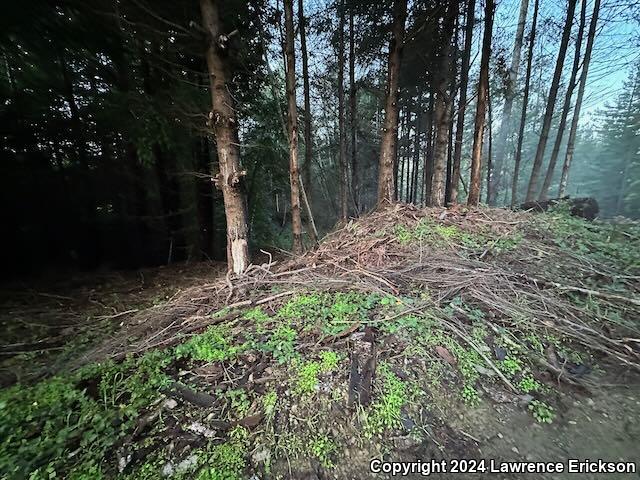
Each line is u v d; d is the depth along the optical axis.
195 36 3.95
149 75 5.72
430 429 1.99
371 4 9.13
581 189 22.95
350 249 4.52
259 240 10.56
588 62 9.52
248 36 6.93
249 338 2.72
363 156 19.27
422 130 17.33
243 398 2.12
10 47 3.62
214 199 9.04
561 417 2.07
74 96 5.69
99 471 1.65
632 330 2.71
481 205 6.04
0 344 3.11
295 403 2.11
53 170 6.16
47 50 3.90
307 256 4.73
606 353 2.57
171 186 8.34
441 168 7.72
